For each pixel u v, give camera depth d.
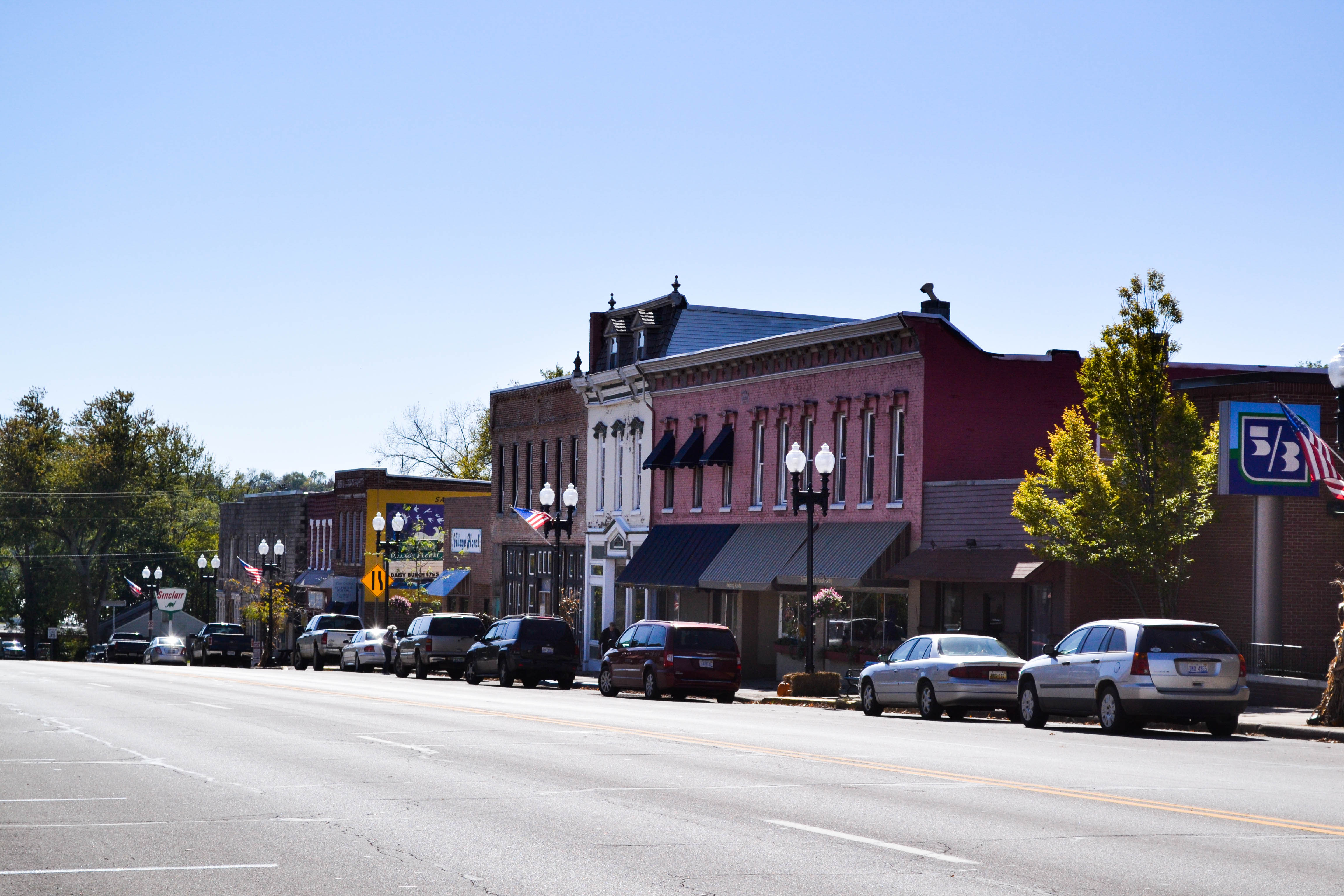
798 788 14.25
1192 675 21.86
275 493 90.69
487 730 21.62
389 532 74.88
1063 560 30.89
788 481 42.97
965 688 25.97
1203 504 29.41
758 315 52.88
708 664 34.12
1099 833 11.31
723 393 46.34
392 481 76.88
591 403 55.19
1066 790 14.05
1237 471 28.92
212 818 12.25
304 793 13.91
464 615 46.81
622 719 24.48
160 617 96.81
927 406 37.28
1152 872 9.66
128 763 16.72
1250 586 30.56
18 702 28.50
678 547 47.09
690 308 51.81
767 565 41.56
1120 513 28.89
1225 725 22.36
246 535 95.44
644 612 50.97
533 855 10.41
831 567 38.41
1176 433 28.94
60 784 14.64
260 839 11.16
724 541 45.00
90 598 108.31
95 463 107.25
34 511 105.81
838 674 35.59
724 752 17.98
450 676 47.22
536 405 60.09
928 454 37.22
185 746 18.95
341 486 80.19
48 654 98.81
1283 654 28.05
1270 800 13.37
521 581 61.16
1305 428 26.91
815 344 41.53
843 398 40.50
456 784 14.63
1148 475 29.11
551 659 40.53
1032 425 38.00
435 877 9.58
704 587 44.09
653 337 51.94
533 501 60.12
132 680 39.88
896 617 37.91
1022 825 11.77
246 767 16.28
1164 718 22.23
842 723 24.52
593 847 10.74
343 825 11.88
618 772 15.72
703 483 47.53
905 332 37.78
